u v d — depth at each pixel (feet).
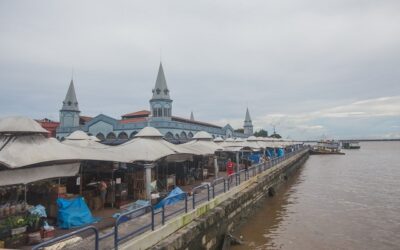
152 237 31.12
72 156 37.83
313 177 143.02
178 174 69.77
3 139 35.88
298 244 51.24
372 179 133.49
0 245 28.66
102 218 40.06
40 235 31.55
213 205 48.80
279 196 94.89
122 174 54.60
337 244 51.57
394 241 53.11
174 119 165.58
